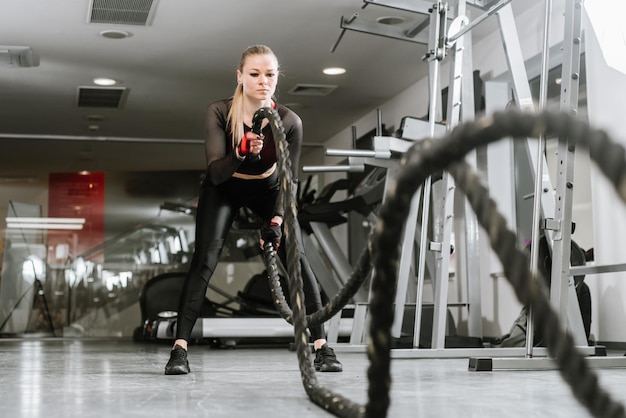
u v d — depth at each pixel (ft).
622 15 12.92
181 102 25.34
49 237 31.50
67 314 31.45
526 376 8.59
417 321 12.85
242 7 17.56
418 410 5.35
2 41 19.44
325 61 21.56
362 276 3.73
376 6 17.39
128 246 31.83
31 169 31.35
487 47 19.31
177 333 9.18
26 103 25.13
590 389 1.38
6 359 13.91
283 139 5.61
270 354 15.42
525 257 1.42
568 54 10.59
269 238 8.13
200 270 9.18
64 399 6.25
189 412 5.22
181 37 19.44
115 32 18.98
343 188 23.11
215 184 8.96
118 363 12.07
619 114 14.60
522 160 19.01
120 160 31.27
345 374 8.96
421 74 22.79
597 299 15.05
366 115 27.30
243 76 8.95
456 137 1.56
